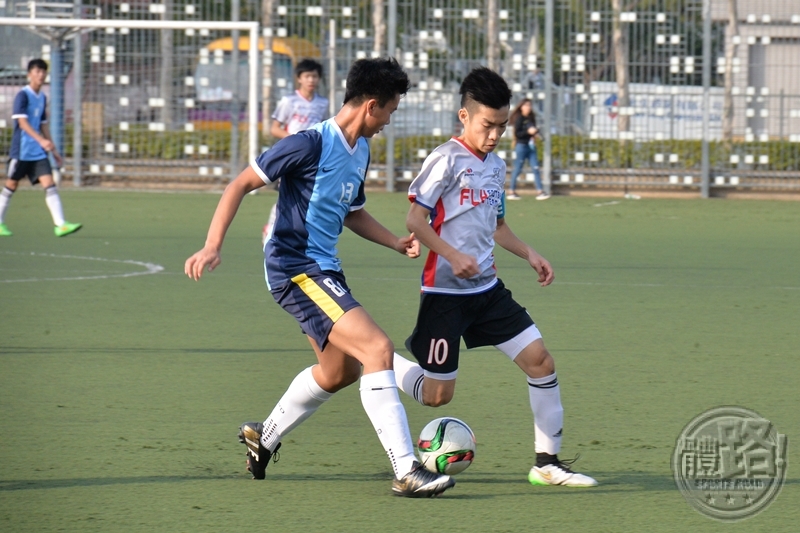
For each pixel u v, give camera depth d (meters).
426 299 17.59
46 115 49.31
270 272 16.56
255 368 25.14
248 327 30.23
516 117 74.31
